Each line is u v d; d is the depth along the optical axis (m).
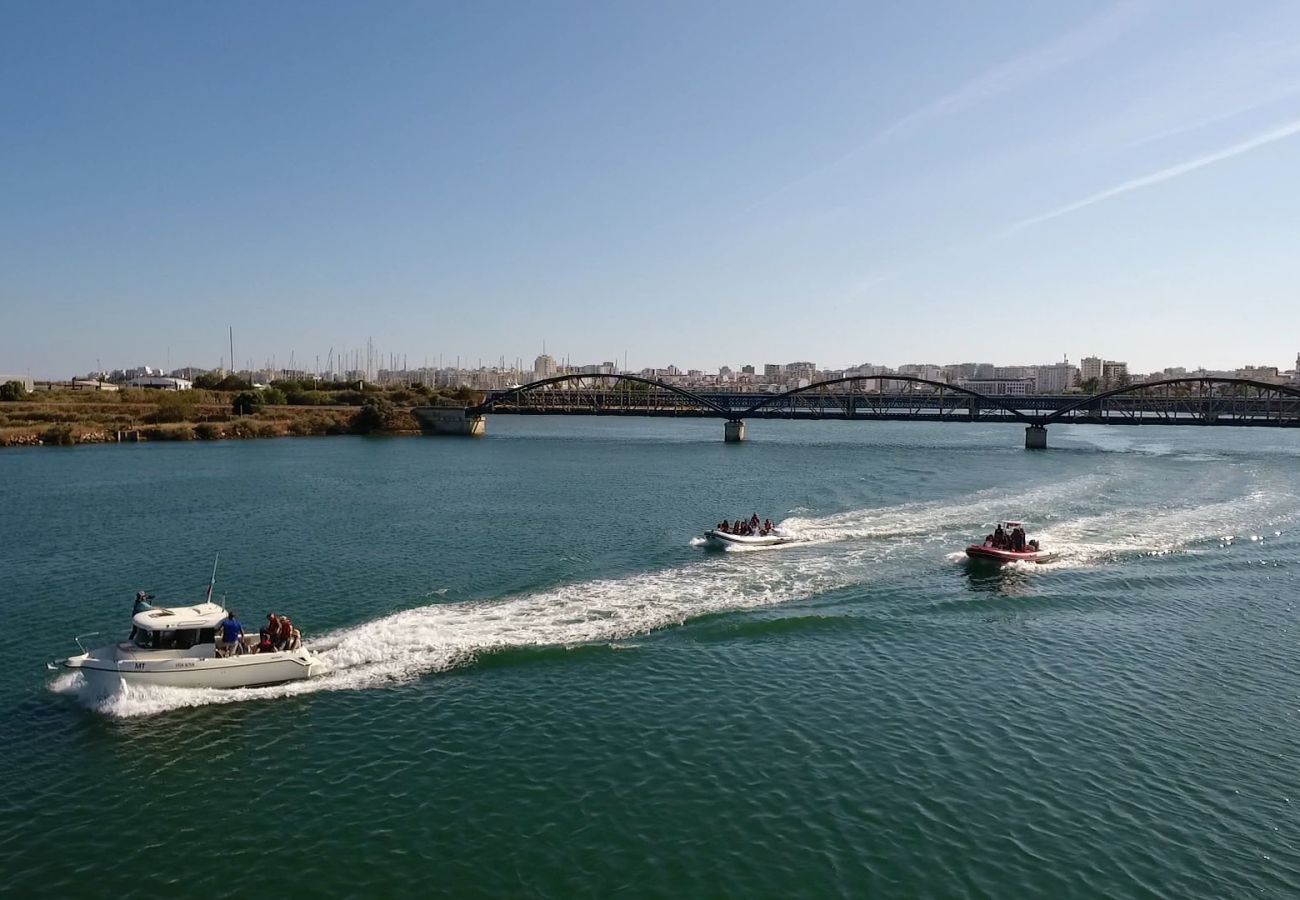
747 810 24.28
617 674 34.06
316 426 192.25
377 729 29.22
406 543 60.28
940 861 21.95
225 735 28.73
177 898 20.48
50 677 33.88
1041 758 27.33
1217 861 21.98
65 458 127.12
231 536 63.38
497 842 22.72
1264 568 51.75
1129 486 93.88
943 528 65.50
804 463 128.00
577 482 102.00
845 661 35.69
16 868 21.58
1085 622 41.09
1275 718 30.25
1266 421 153.62
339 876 21.31
